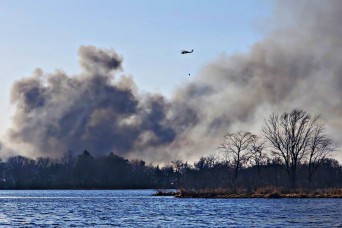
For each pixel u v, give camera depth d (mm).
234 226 141250
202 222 151875
